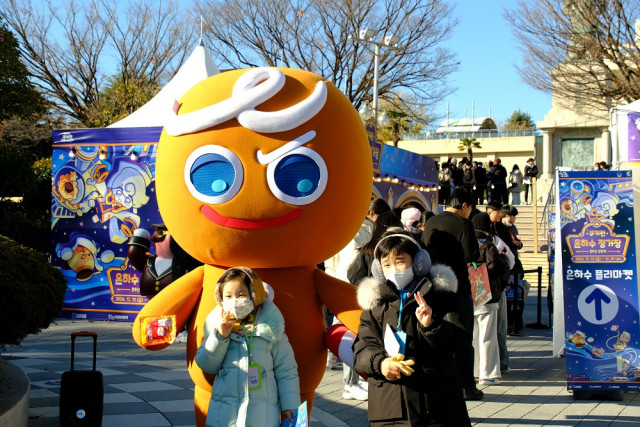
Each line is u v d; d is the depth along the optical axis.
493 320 7.77
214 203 4.21
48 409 6.18
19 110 9.17
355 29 27.45
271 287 4.31
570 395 7.36
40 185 13.49
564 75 24.33
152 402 6.65
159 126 10.40
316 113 4.30
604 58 24.25
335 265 7.48
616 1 22.70
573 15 23.53
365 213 4.70
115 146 10.53
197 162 4.24
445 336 3.76
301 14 27.39
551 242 11.97
